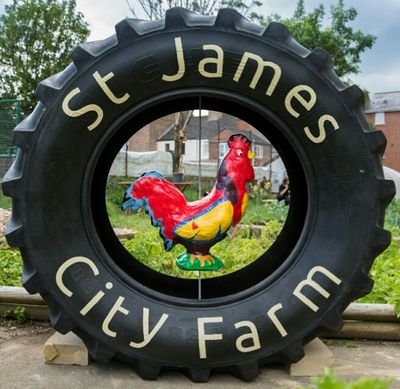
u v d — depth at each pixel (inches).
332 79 113.3
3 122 600.7
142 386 112.0
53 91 111.8
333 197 114.8
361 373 120.9
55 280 113.0
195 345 112.2
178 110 141.5
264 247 240.5
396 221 434.0
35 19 1346.0
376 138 113.3
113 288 114.4
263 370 120.4
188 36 111.5
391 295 152.6
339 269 114.0
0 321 152.6
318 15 1214.9
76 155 113.0
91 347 116.3
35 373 117.3
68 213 113.7
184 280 138.9
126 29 111.8
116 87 111.7
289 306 114.0
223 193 132.8
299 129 113.8
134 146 1353.3
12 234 112.0
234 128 1173.7
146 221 357.4
